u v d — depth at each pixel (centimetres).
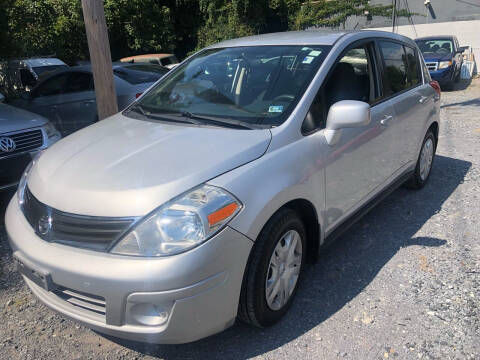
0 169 420
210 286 212
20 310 292
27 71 1412
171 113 312
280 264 258
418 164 455
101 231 212
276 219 244
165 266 201
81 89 689
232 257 218
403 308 279
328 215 295
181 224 207
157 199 212
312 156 271
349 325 265
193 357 246
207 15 2347
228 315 226
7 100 920
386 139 360
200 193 217
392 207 434
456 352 240
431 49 1373
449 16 1839
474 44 1808
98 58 512
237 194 224
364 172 333
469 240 361
